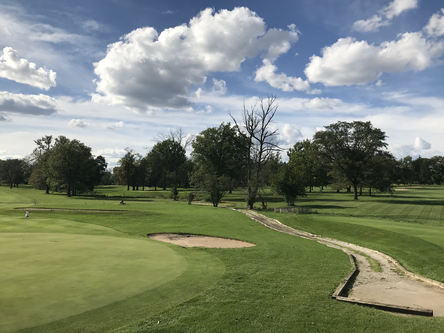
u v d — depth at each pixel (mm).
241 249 16281
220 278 10469
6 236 17297
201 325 6719
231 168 77688
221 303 8055
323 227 24891
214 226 26062
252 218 32438
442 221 32469
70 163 74062
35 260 11312
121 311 7223
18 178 117938
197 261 12914
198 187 53875
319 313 7512
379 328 6688
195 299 8289
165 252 14062
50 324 6363
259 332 6473
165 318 7000
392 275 11820
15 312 6801
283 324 6859
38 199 62219
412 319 7191
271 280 10438
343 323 6938
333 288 9633
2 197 65375
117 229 23453
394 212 41000
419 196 73188
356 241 19609
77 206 37344
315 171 84188
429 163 161375
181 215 31281
